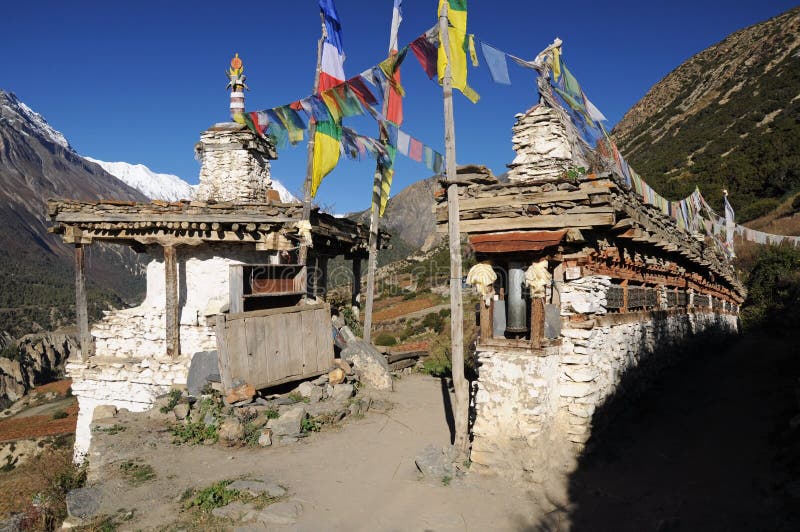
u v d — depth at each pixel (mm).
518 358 7996
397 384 14922
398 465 8484
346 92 9781
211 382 11391
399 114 9828
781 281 30016
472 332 20078
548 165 10922
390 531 6312
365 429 10531
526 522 6488
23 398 51188
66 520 6773
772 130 55719
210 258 15086
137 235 14375
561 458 8047
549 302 8828
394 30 10289
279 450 9273
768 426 9383
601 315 9281
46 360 72312
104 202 14195
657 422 10055
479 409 8258
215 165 16391
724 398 11602
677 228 13031
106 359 15250
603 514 6566
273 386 11688
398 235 87875
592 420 8500
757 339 23516
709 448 8555
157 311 15469
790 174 45188
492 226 8938
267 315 11750
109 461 8633
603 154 9906
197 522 6488
